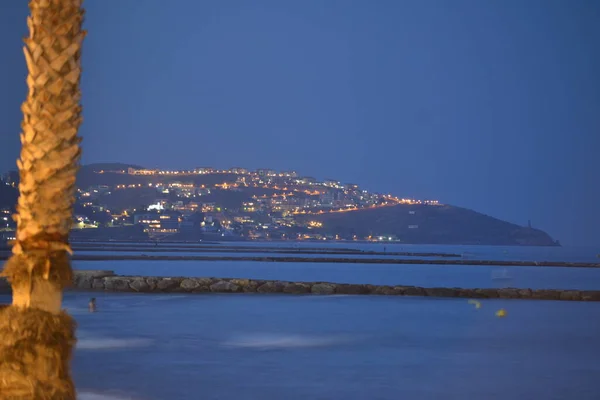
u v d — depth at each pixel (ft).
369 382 98.53
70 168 32.63
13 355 31.30
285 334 148.25
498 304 233.76
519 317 190.60
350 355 122.11
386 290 264.52
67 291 254.27
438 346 134.51
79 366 108.78
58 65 31.94
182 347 128.98
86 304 211.20
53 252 32.55
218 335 145.38
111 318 175.42
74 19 32.32
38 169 32.07
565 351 129.49
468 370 108.78
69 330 32.73
